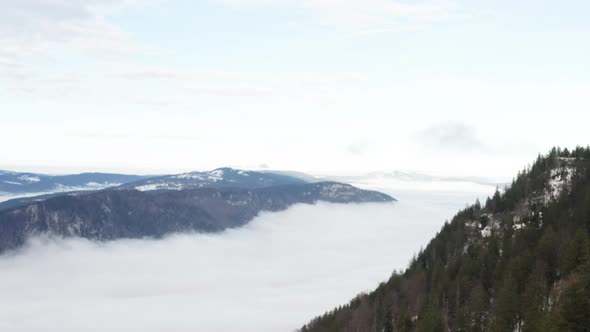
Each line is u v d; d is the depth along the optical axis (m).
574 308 89.12
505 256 151.25
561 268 125.94
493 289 138.12
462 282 146.88
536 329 99.62
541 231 160.25
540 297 116.00
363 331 170.50
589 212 154.25
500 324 114.38
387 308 166.75
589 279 101.12
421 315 142.62
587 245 121.75
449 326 134.00
